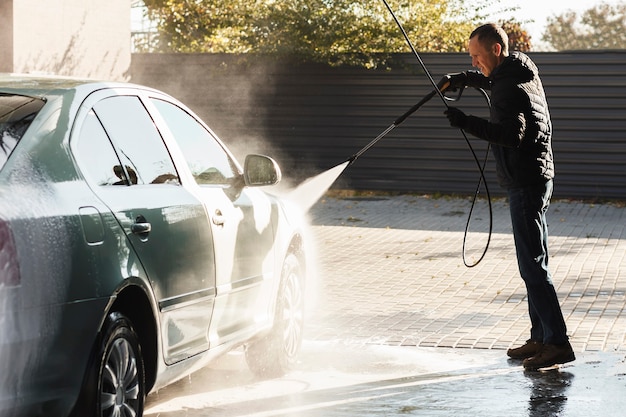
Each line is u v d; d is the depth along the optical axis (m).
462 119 7.80
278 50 24.50
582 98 23.30
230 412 6.58
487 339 9.06
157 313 5.36
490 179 24.23
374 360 8.24
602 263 14.11
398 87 24.67
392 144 24.80
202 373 7.82
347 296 11.40
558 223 19.31
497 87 7.92
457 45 26.89
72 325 4.50
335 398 6.98
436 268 13.68
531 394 7.10
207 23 29.91
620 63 23.03
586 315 10.20
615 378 7.59
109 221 4.93
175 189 5.93
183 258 5.72
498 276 12.94
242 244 6.69
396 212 21.30
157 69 25.95
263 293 7.12
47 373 4.36
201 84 25.83
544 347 7.92
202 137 6.77
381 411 6.61
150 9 30.55
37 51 19.47
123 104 5.76
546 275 7.97
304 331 9.40
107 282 4.78
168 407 6.71
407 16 24.78
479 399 6.95
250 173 6.82
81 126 5.12
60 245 4.45
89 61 21.08
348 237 17.19
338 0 24.58
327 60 24.67
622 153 23.20
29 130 4.75
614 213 21.25
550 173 8.06
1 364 4.09
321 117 25.23
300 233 7.95
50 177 4.64
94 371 4.68
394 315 10.23
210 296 6.10
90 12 21.00
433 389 7.26
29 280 4.21
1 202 4.19
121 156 5.45
